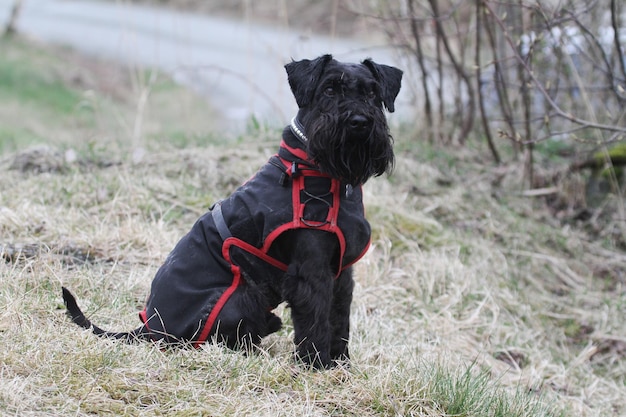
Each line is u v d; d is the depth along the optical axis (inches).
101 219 226.1
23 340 143.7
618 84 289.4
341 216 150.8
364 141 148.8
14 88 606.2
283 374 148.9
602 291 253.1
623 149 293.3
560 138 327.6
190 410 132.2
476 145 319.9
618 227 284.4
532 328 226.7
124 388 135.4
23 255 190.7
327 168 148.8
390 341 185.2
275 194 152.7
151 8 1021.2
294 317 152.9
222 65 666.2
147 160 265.7
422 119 319.9
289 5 727.1
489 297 224.8
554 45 278.8
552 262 258.1
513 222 270.4
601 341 227.8
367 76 152.1
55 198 233.3
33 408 124.9
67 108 580.1
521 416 152.6
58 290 176.9
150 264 199.9
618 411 194.7
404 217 250.1
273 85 589.0
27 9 1006.4
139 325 171.2
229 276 157.3
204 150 277.0
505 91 283.6
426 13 320.5
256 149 281.1
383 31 323.9
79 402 128.3
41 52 742.5
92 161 263.6
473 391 152.3
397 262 231.8
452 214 267.0
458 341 201.6
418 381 149.2
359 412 140.9
